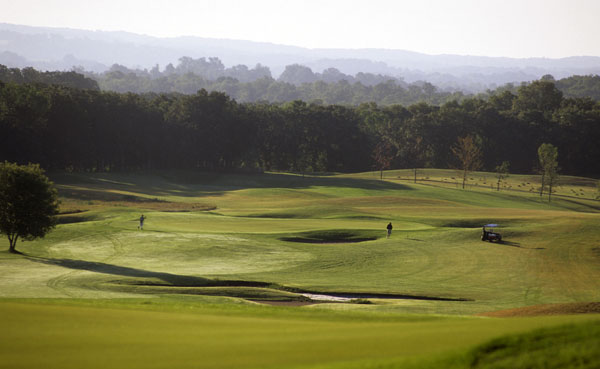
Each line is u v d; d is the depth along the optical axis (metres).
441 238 67.38
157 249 59.19
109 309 22.84
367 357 14.29
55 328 18.11
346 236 69.38
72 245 60.75
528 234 68.31
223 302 37.12
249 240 64.88
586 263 55.34
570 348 14.05
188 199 120.62
